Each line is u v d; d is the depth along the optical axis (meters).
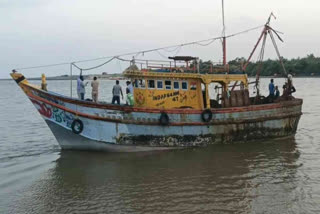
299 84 108.44
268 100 22.45
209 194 11.99
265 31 21.72
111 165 15.81
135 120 17.50
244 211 10.59
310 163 15.56
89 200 11.74
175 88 18.88
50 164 16.14
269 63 99.25
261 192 12.09
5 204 11.56
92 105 17.23
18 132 25.58
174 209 10.83
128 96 17.89
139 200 11.61
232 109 19.03
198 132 18.53
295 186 12.60
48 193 12.49
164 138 18.05
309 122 28.34
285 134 21.09
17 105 50.91
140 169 15.09
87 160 16.70
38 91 17.38
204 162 16.00
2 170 15.33
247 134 19.69
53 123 17.73
